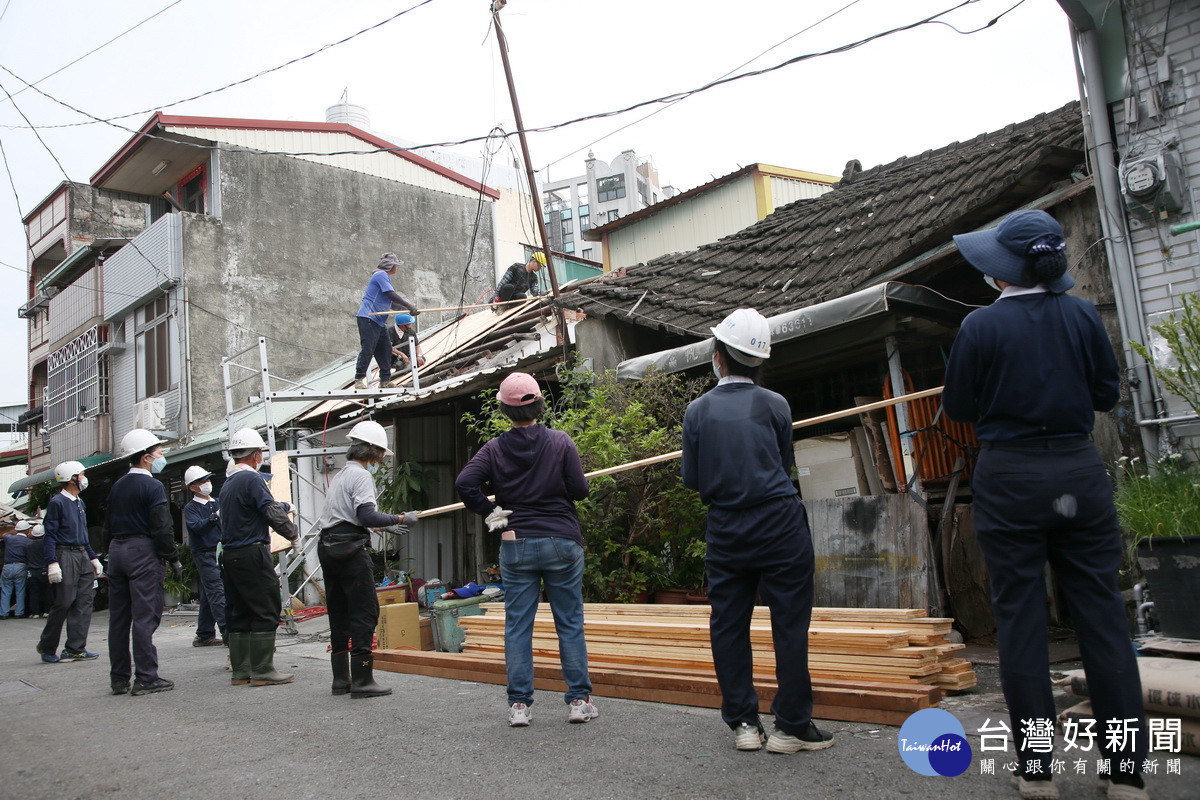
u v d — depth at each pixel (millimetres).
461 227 21922
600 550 6793
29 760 4262
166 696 5855
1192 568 4035
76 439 20344
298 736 4406
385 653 6469
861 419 6691
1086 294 5988
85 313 20656
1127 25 5656
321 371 17844
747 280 8523
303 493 12977
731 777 3283
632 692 4801
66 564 8227
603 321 8727
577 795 3223
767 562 3543
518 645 4328
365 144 20578
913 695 3816
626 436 6879
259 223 18547
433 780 3527
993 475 2869
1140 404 5434
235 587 6055
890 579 5777
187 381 17109
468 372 11078
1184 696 3186
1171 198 5352
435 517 11617
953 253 6309
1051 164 6672
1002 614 2869
